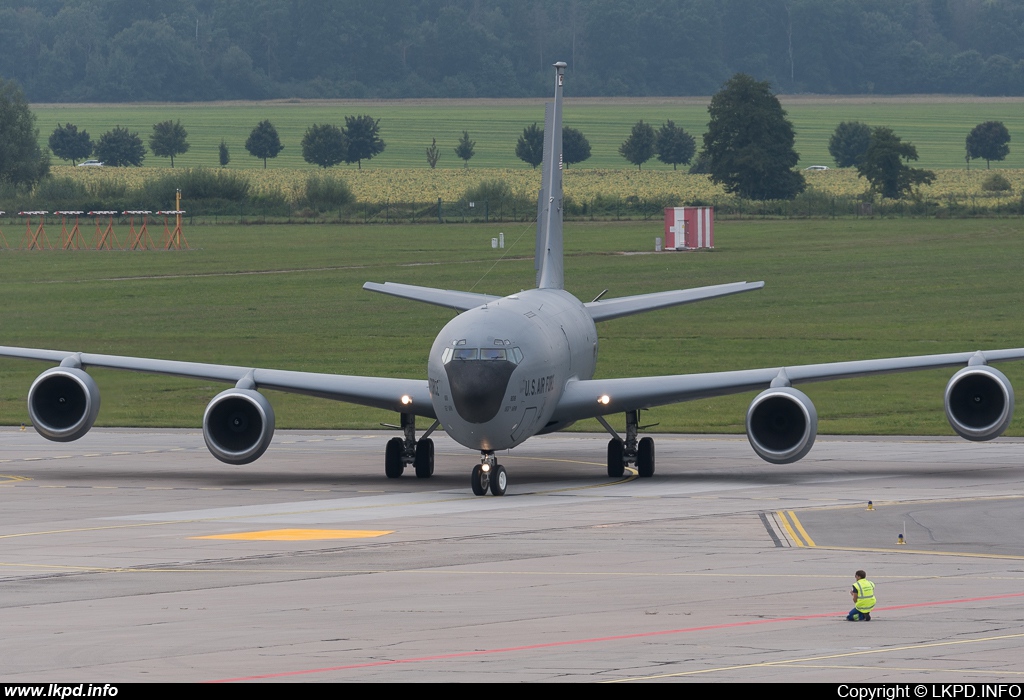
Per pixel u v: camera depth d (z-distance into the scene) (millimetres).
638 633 71562
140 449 175000
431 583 86000
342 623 74562
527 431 127688
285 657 67062
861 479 140125
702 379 134750
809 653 67062
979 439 134250
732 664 65125
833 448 171000
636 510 118500
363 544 101625
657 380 135875
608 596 81375
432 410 133500
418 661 66062
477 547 99688
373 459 163250
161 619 76062
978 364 133750
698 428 198375
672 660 65938
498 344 124688
